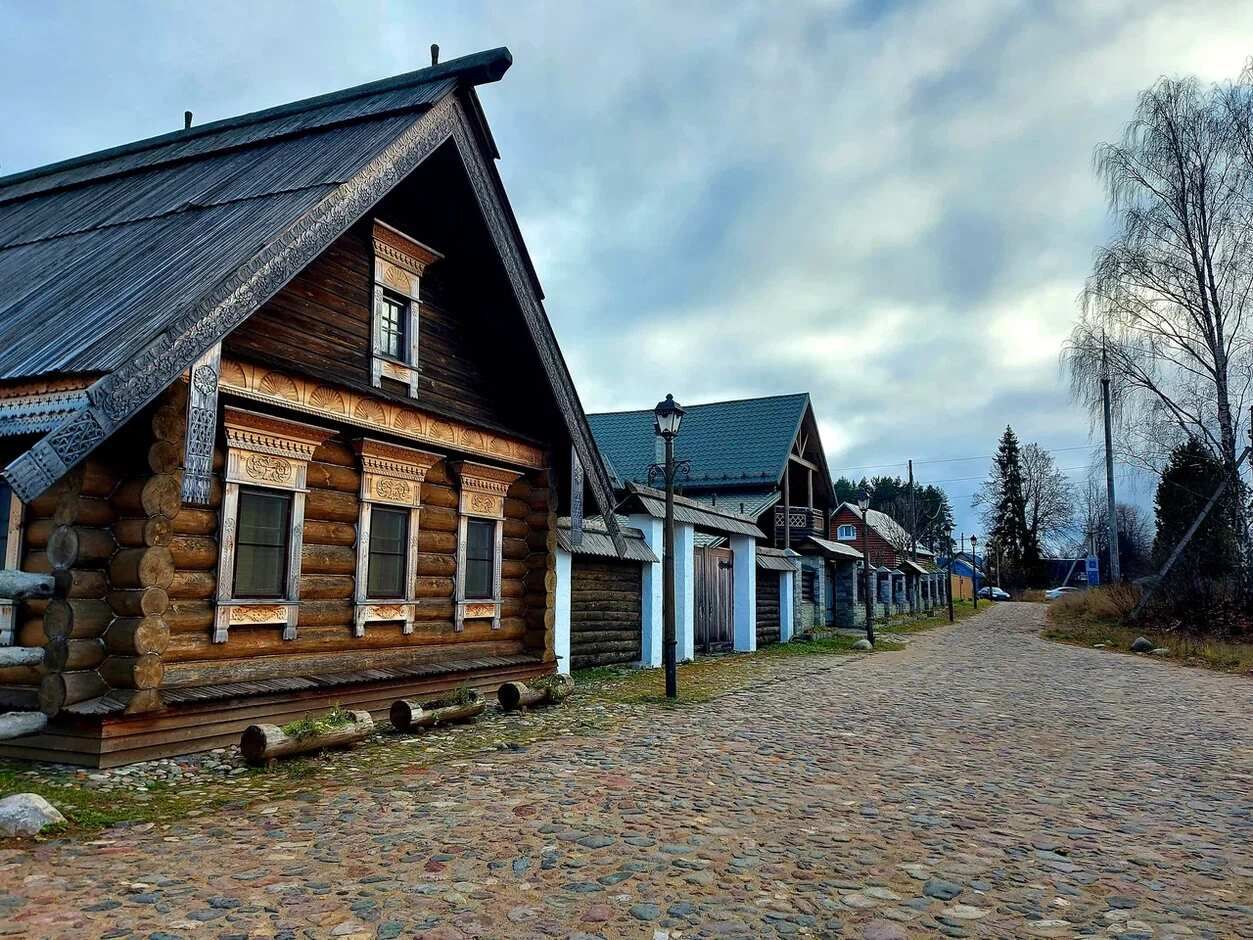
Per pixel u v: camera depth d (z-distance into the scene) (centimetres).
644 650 1540
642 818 542
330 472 852
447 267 1056
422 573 980
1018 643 2372
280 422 774
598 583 1426
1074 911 407
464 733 832
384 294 952
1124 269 2586
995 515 8212
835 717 989
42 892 398
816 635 2464
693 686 1245
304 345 823
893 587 4212
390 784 617
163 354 584
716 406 3108
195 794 582
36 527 661
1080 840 523
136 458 657
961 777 689
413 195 992
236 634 743
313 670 820
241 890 407
